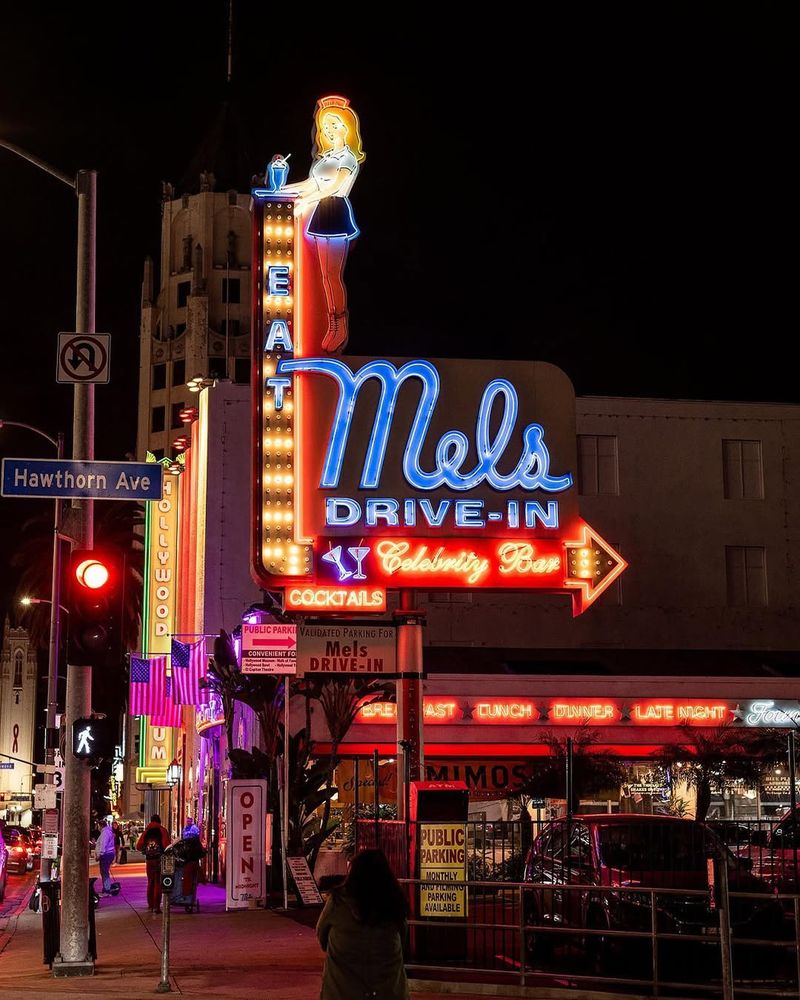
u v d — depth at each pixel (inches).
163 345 3823.8
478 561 1008.9
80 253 693.9
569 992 559.2
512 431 1042.7
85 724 647.1
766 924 590.6
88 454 668.1
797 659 1577.3
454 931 624.7
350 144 1066.1
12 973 653.3
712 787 1366.9
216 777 1494.8
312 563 989.8
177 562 1818.4
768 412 1674.5
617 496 1622.8
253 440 1011.9
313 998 549.6
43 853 1133.7
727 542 1637.6
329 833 1184.8
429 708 1365.7
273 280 1039.6
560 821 654.5
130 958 702.5
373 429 1021.2
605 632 1592.0
